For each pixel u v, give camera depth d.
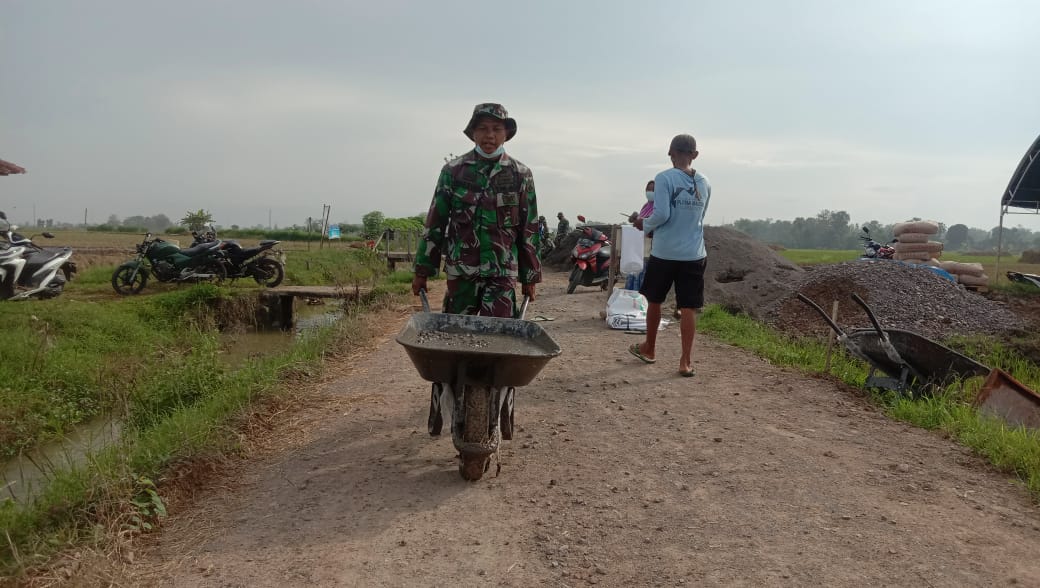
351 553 3.02
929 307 11.52
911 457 4.30
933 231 17.56
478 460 3.73
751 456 4.29
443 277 18.44
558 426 4.90
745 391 5.95
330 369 6.85
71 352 8.52
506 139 4.30
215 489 3.77
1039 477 3.80
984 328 10.88
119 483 3.45
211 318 12.12
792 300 12.09
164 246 15.02
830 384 6.28
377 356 7.53
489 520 3.35
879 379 5.93
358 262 23.55
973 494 3.71
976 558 2.99
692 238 6.27
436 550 3.05
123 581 2.74
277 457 4.27
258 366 6.70
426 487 3.76
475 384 3.68
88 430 6.44
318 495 3.65
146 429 5.30
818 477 3.94
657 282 6.54
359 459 4.20
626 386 6.08
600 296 13.29
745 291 13.17
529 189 4.23
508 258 4.20
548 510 3.47
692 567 2.92
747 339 8.45
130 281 14.82
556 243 24.55
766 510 3.49
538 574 2.85
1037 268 34.56
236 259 15.57
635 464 4.14
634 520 3.37
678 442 4.55
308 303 17.45
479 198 4.09
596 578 2.83
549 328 9.28
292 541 3.13
